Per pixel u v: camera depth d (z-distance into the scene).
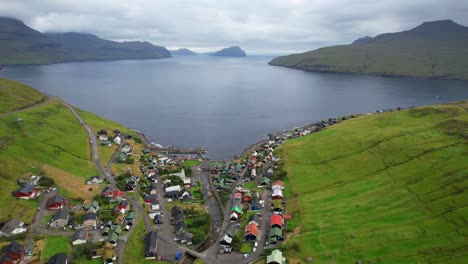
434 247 88.31
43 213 113.12
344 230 100.62
